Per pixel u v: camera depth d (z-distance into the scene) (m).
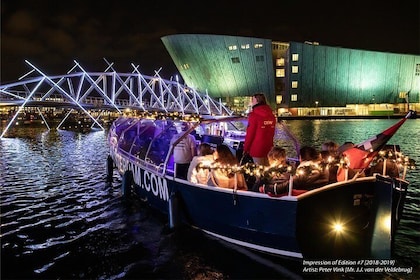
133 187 11.56
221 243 7.75
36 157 23.28
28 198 12.15
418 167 18.09
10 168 18.48
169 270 6.88
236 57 101.38
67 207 11.01
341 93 104.94
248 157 8.80
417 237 8.49
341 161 6.39
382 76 102.88
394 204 6.59
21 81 73.88
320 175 6.58
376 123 75.94
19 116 96.06
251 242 7.12
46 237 8.58
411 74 103.62
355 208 6.47
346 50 97.88
